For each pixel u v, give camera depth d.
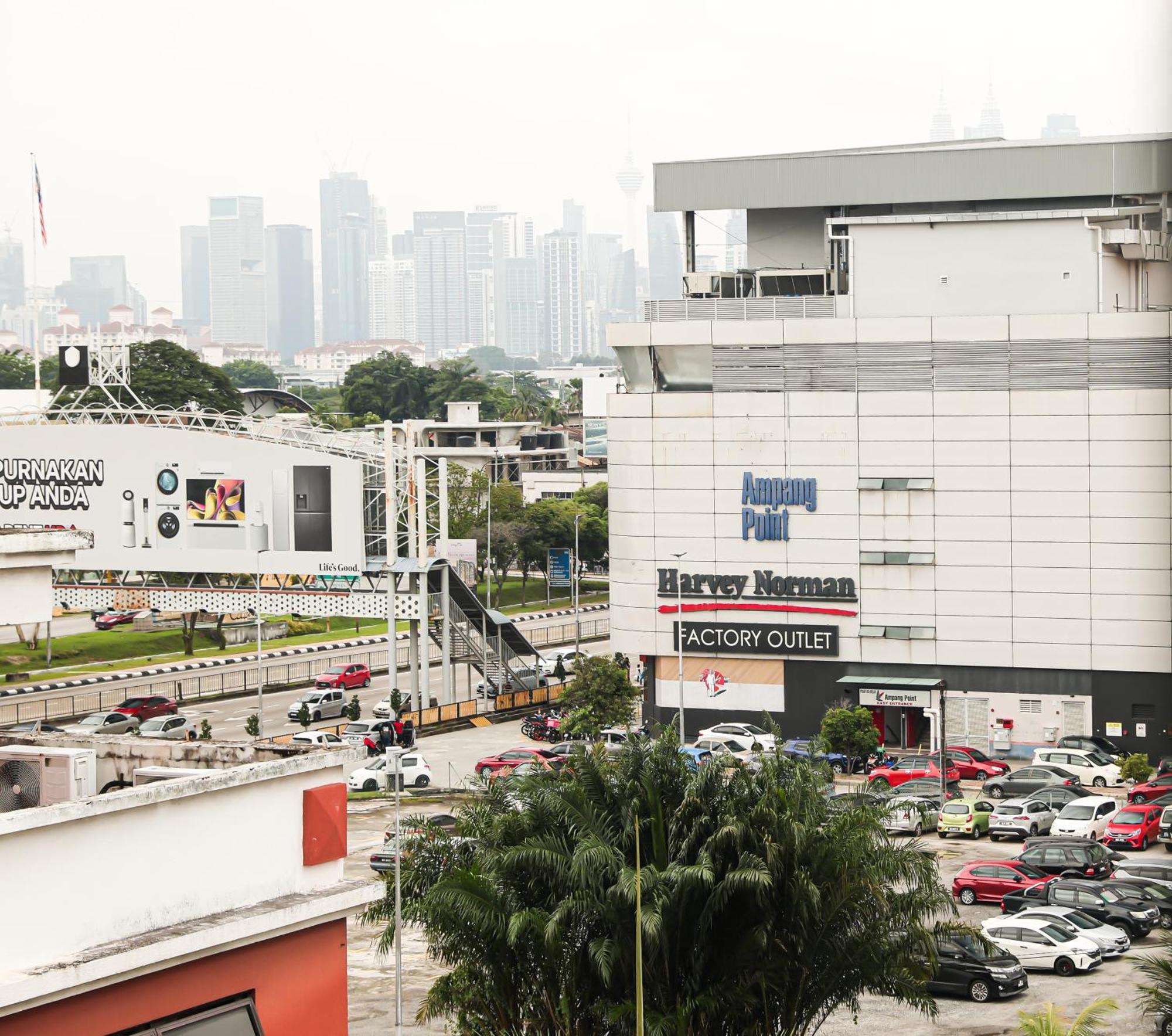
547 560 154.50
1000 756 75.62
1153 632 73.81
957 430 75.81
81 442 92.06
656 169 85.69
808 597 78.25
